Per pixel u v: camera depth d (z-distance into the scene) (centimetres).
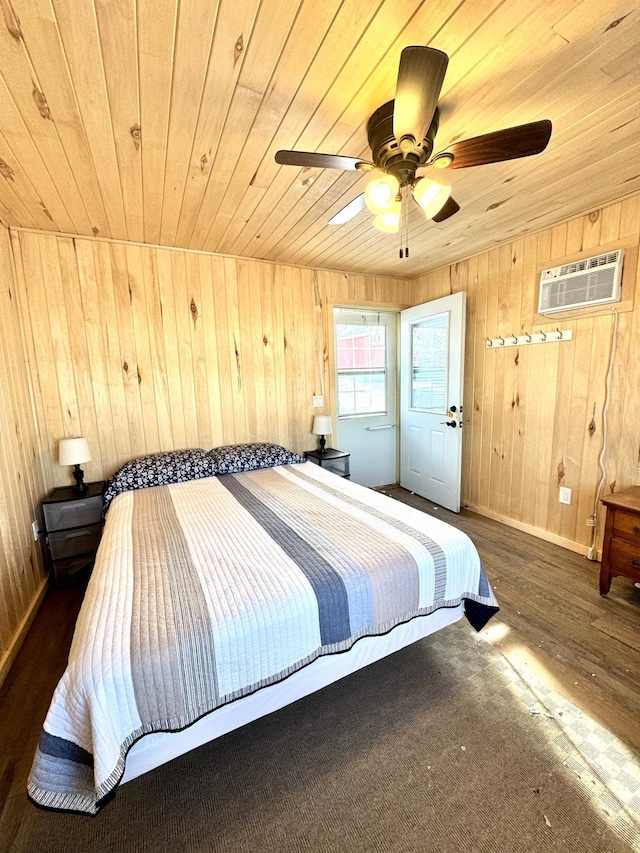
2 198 203
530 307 291
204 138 159
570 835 108
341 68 126
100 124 148
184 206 220
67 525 247
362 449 422
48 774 95
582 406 265
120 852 107
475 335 341
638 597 221
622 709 149
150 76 126
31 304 252
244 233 264
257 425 340
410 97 109
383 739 140
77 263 264
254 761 133
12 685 169
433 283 380
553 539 290
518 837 108
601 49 122
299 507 208
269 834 111
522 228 273
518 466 314
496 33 116
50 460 264
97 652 103
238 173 186
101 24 108
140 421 292
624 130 162
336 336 394
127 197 207
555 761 129
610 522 216
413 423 408
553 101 146
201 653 110
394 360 432
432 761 131
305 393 362
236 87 132
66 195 203
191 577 137
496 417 329
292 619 125
